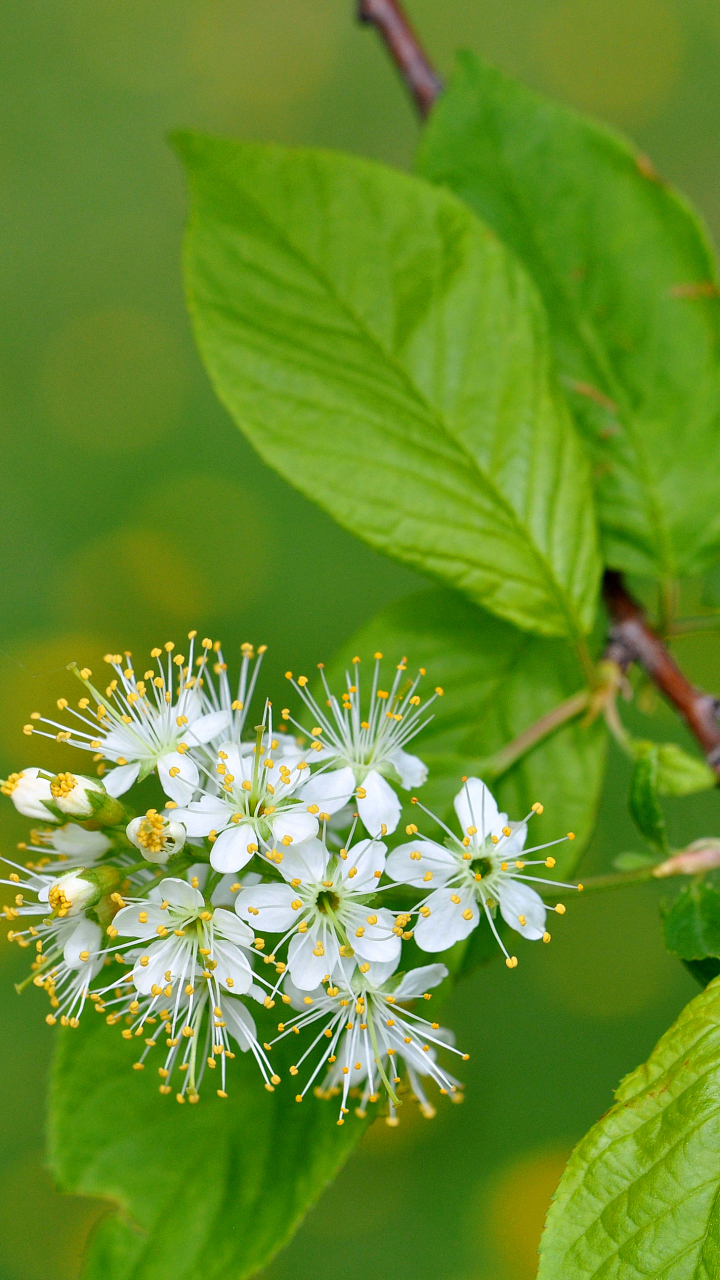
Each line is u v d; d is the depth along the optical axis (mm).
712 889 380
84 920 377
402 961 382
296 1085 384
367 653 401
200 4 932
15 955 645
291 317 397
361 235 399
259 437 394
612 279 409
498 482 396
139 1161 382
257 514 797
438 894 376
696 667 577
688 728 401
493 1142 642
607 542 407
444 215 399
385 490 395
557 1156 633
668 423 408
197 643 754
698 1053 368
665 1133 366
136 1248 379
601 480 408
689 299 408
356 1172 640
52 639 751
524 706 400
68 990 379
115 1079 384
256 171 399
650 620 410
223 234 398
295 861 374
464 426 397
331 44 917
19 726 706
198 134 399
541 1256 364
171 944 375
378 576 771
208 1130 383
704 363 407
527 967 680
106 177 911
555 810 394
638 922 677
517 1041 667
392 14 428
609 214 409
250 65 923
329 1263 622
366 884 374
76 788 376
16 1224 621
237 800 375
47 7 939
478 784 380
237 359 396
